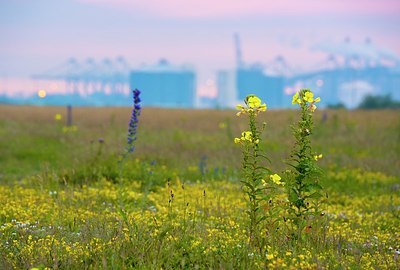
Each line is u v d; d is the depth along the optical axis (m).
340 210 17.70
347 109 93.75
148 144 34.72
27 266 10.02
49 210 15.26
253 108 11.70
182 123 57.50
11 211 15.19
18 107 94.69
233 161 27.55
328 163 28.30
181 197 18.62
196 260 10.52
